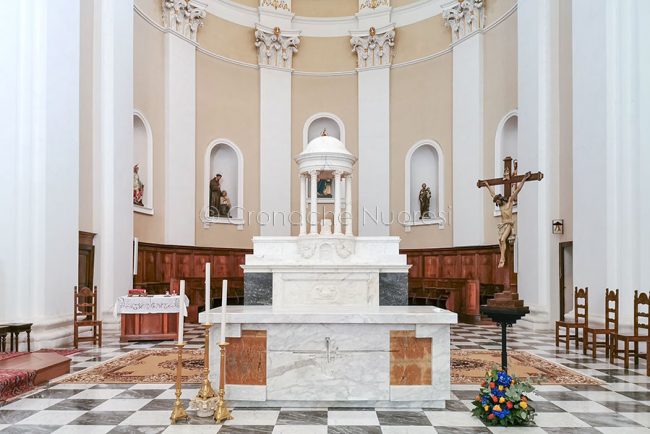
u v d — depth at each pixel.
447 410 5.27
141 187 14.50
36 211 8.82
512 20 14.66
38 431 4.61
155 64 15.39
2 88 8.81
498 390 4.85
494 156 15.29
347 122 18.77
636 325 7.33
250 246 17.83
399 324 5.35
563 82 11.56
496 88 15.35
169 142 15.66
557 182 11.72
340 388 5.31
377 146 18.28
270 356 5.33
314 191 9.40
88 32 11.31
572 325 8.72
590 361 7.84
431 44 17.70
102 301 11.16
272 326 5.35
